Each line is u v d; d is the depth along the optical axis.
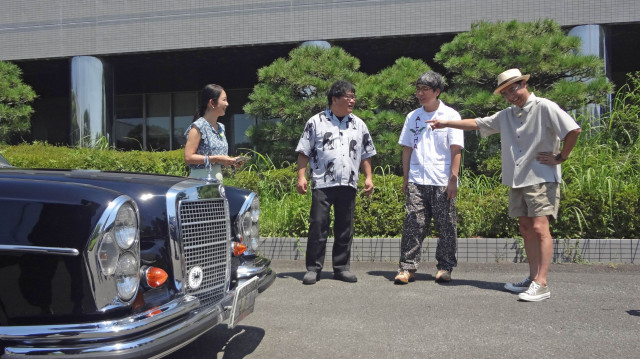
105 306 1.83
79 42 10.41
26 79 12.58
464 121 4.09
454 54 7.63
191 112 13.64
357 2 9.47
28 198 1.86
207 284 2.53
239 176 6.88
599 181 5.54
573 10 8.79
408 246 4.41
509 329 3.13
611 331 3.07
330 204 4.45
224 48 10.05
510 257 5.28
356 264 5.36
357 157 4.46
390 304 3.72
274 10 9.73
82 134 10.30
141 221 2.20
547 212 3.78
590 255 5.20
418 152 4.43
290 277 4.70
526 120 3.83
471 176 6.95
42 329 1.75
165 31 10.12
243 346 2.93
